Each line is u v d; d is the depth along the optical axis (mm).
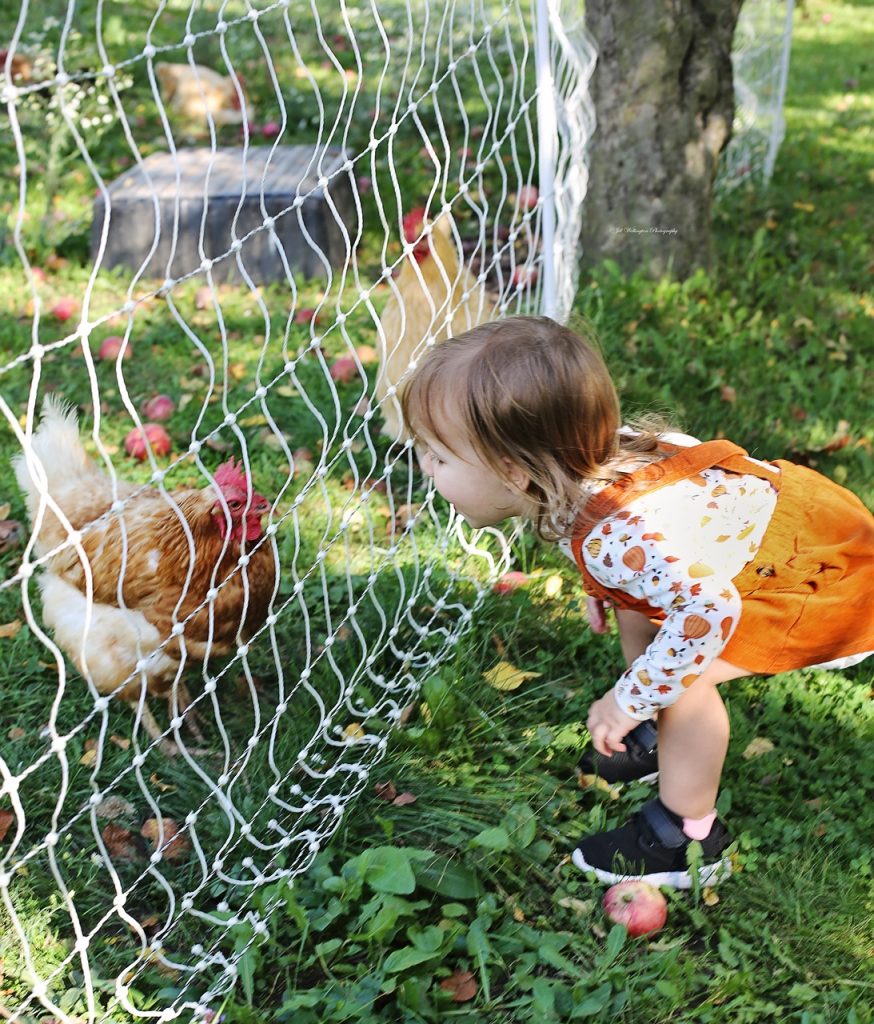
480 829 2562
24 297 5344
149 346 4973
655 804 2453
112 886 2443
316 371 4668
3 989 2150
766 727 2900
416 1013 2119
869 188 7488
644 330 4938
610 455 2238
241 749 2814
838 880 2434
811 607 2271
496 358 2139
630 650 2695
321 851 2498
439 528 3410
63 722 2891
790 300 5512
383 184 6750
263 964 2256
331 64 9062
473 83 8461
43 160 6867
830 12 13664
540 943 2291
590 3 5395
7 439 4172
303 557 3488
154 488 2824
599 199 5570
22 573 1624
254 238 5598
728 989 2182
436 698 2842
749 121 7582
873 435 4344
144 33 9336
